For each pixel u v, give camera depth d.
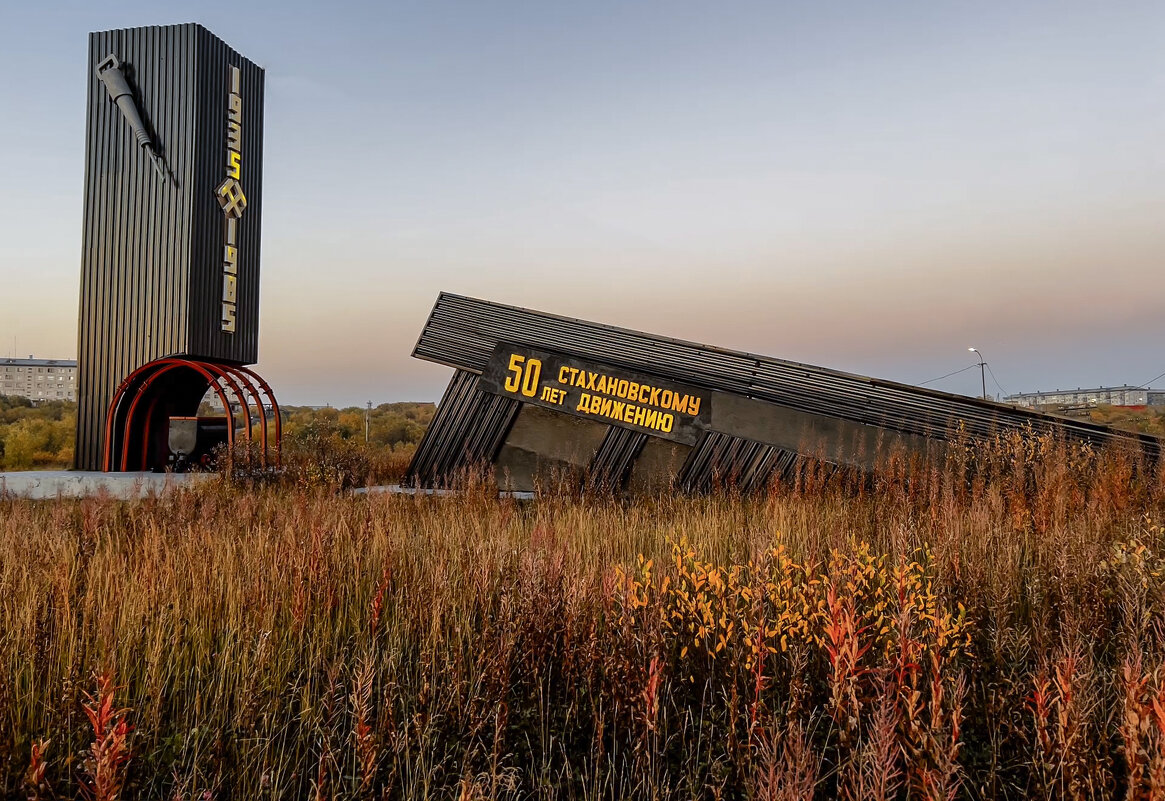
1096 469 10.98
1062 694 3.19
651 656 3.94
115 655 4.51
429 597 5.43
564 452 15.48
